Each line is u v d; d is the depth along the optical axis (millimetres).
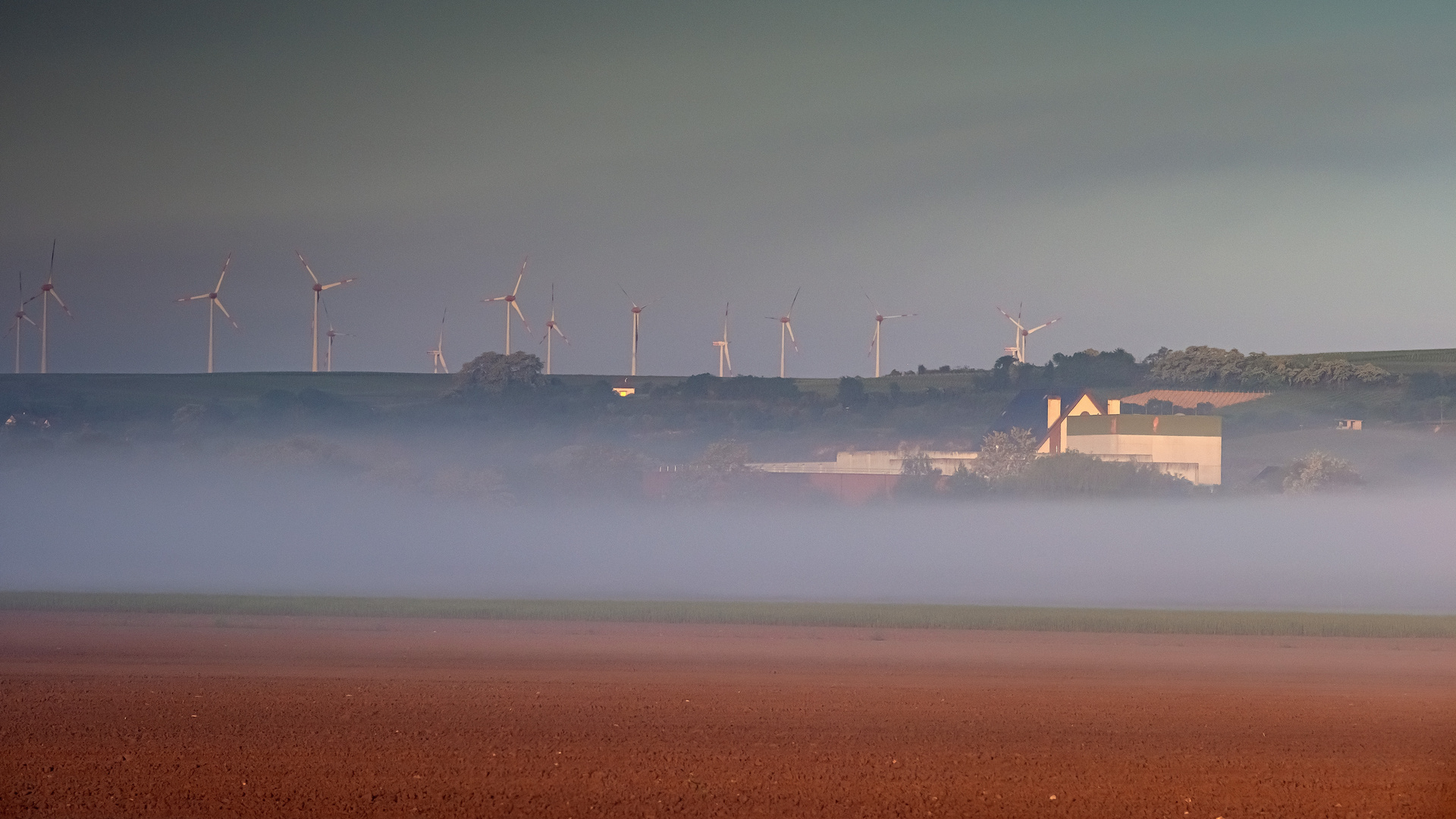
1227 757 84500
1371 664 119750
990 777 79375
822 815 72188
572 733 87375
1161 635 138750
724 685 104375
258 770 78688
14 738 85000
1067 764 82500
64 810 71688
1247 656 123625
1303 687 107188
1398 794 77375
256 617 142375
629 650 122188
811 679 107688
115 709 92875
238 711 92500
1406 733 91188
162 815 71000
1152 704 99562
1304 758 84562
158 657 113812
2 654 115000
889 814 72562
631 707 95438
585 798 74250
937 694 101938
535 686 102875
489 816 71250
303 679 104500
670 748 84250
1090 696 102062
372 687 101438
